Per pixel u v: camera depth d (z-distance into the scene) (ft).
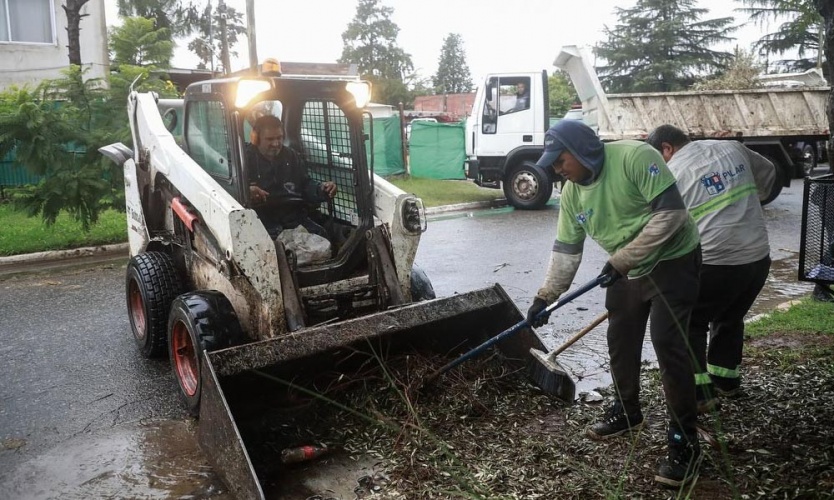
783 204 43.39
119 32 39.88
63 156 31.01
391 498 10.44
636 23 155.74
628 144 10.55
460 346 14.52
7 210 39.24
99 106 32.30
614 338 11.53
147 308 16.58
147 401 14.76
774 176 13.56
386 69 191.42
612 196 10.61
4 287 25.46
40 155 29.89
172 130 18.42
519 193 44.42
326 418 12.76
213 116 15.02
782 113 40.09
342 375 12.89
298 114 17.21
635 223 10.63
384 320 12.67
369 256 14.85
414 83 199.21
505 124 44.01
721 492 10.18
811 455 10.95
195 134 16.29
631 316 11.18
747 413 12.74
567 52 41.34
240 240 13.01
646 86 147.64
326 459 11.71
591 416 13.00
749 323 18.31
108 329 20.03
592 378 15.35
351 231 15.62
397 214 14.80
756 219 12.69
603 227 10.99
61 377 16.25
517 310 14.12
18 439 13.05
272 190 15.71
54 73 53.01
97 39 54.90
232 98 13.87
